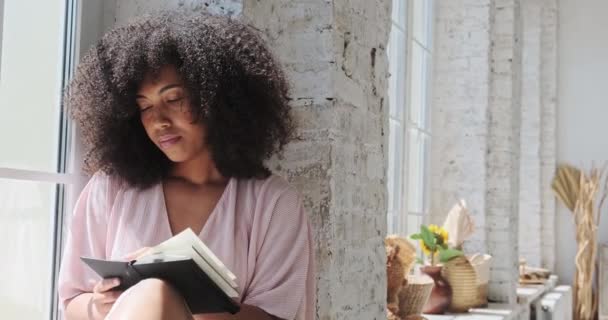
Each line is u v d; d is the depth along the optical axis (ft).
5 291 4.91
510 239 16.61
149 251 4.03
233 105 4.60
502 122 16.71
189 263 3.76
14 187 4.94
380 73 7.86
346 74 6.84
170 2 5.99
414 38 15.10
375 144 7.69
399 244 10.54
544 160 25.85
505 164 16.61
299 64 6.53
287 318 4.45
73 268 4.67
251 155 4.70
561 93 26.11
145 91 4.54
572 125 26.23
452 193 16.34
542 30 25.84
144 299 3.67
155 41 4.46
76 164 5.51
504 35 16.79
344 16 6.81
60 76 5.43
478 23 16.17
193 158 4.77
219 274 3.95
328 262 6.36
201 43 4.53
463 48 16.26
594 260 24.08
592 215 24.22
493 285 16.42
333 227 6.41
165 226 4.64
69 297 4.63
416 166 15.52
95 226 4.75
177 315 3.69
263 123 4.77
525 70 25.34
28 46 5.08
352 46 7.00
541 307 18.84
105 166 4.80
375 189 7.70
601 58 26.05
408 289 10.94
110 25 6.01
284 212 4.65
